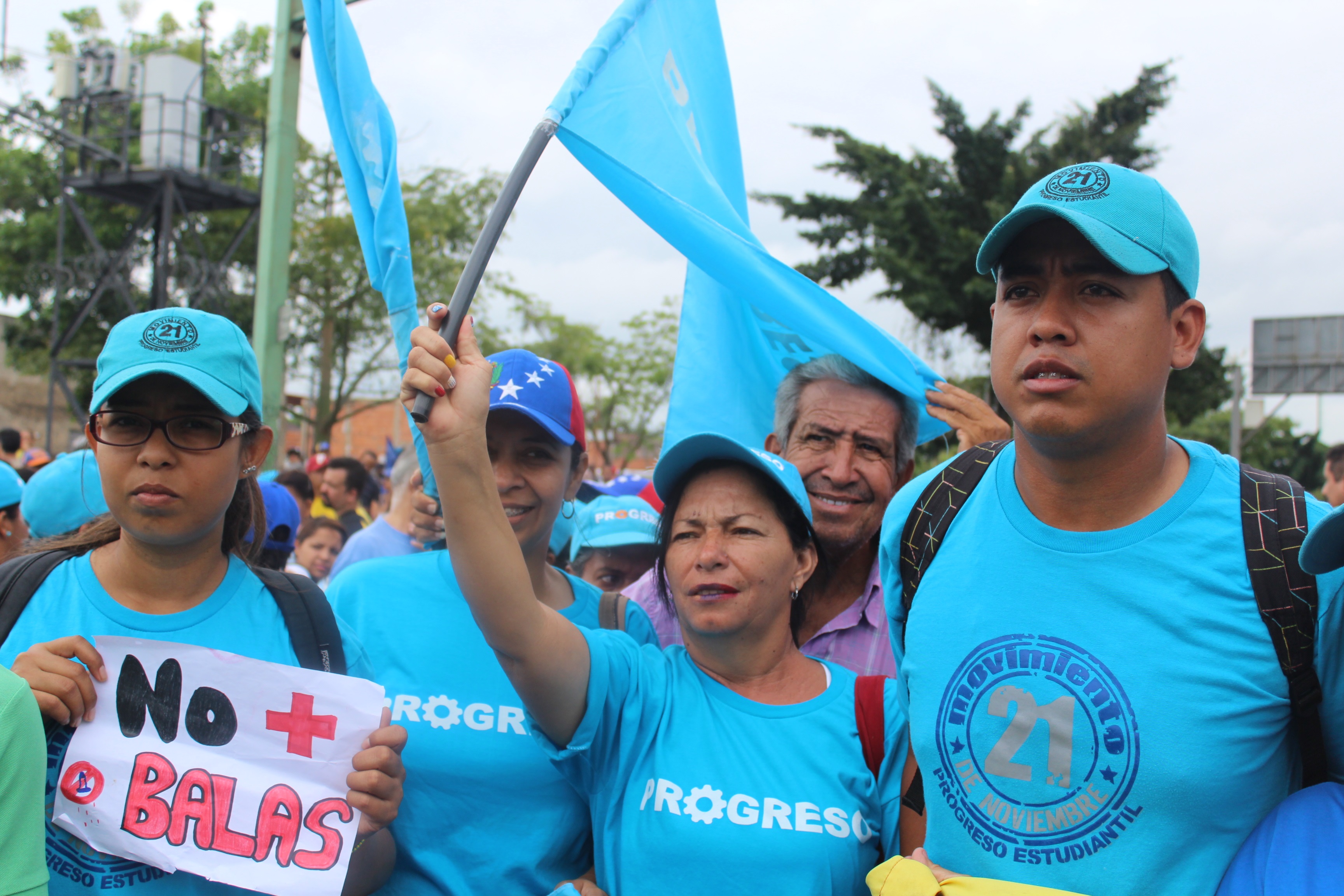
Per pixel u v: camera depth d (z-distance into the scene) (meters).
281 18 8.48
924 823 1.92
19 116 15.88
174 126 14.81
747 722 2.02
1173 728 1.47
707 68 2.77
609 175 2.20
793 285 2.49
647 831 1.90
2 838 1.39
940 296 25.28
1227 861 1.48
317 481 9.34
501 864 2.06
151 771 1.76
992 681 1.60
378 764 1.80
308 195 23.83
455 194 24.17
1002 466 1.78
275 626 1.93
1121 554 1.57
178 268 15.41
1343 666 1.46
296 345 25.20
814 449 2.74
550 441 2.30
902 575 1.87
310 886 1.77
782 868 1.83
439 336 1.76
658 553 2.28
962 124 26.11
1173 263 1.50
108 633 1.82
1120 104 26.95
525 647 1.81
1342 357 27.84
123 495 1.74
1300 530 1.50
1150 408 1.53
